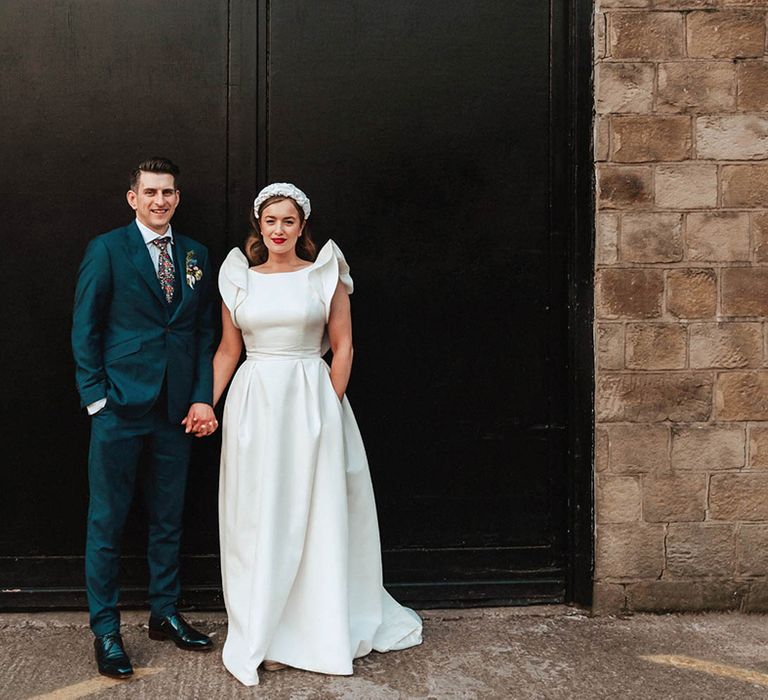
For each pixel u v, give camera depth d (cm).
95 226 362
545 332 376
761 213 367
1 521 364
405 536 377
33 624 354
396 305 373
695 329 366
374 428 375
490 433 377
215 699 293
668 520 368
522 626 358
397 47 369
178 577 340
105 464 311
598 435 367
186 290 321
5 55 357
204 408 324
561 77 372
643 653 333
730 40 364
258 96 363
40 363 363
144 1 361
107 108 361
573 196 369
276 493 309
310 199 368
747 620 366
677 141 365
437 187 372
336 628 308
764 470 369
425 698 295
